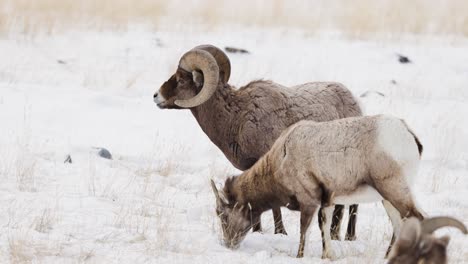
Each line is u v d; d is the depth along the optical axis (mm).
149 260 30547
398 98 67438
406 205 31156
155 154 51406
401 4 103312
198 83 41219
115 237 33406
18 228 33625
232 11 99500
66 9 91000
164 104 42031
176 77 41719
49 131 53906
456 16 99188
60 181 42781
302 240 33344
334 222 37969
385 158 31297
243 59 77625
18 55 75312
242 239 35219
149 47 81250
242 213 35344
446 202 43938
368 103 64125
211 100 41156
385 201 33781
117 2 94312
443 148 55656
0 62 72562
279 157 33969
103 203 39188
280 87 41312
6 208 36656
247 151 40750
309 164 32969
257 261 31609
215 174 47312
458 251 33500
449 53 83562
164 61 77562
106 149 49688
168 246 32656
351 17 95000
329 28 95750
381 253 34500
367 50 83062
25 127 53719
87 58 76688
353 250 34250
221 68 41188
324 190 33031
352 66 77875
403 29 91938
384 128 31594
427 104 66250
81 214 36750
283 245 35438
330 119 40906
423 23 93562
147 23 91250
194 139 55969
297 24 95375
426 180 48750
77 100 61031
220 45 82188
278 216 37094
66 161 46719
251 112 40562
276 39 86375
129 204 39500
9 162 45312
